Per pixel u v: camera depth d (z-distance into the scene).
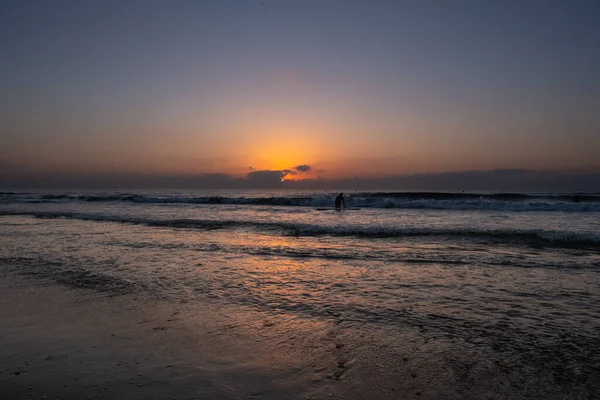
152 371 3.47
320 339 4.23
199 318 4.93
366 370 3.50
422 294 5.96
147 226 15.64
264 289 6.28
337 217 20.19
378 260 8.53
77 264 8.23
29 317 4.98
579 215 20.50
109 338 4.26
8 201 38.06
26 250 9.98
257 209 26.48
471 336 4.31
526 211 23.75
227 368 3.54
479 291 6.11
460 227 14.69
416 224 16.17
